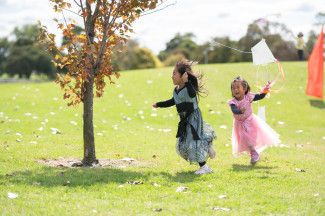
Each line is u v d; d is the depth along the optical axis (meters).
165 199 6.48
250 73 24.56
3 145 10.62
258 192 6.92
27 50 92.19
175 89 8.55
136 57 41.59
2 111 16.42
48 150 10.35
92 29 8.83
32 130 12.98
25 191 6.70
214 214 5.81
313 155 10.77
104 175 7.82
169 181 7.57
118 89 21.69
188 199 6.49
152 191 6.90
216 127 15.77
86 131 8.87
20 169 8.22
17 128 13.14
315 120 17.86
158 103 8.57
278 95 21.36
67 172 8.01
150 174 8.06
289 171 8.59
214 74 24.45
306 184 7.48
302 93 21.83
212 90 21.59
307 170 8.78
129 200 6.40
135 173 8.07
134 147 11.21
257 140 9.38
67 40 9.14
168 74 25.22
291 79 23.89
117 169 8.41
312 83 20.72
